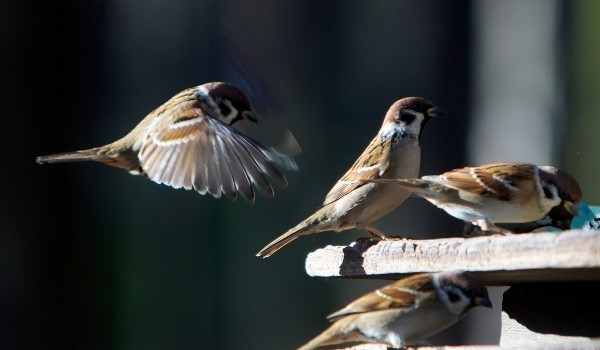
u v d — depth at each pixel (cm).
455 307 706
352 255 725
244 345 1467
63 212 1341
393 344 716
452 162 1509
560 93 1505
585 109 1509
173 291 1443
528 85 1509
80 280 1350
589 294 704
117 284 1391
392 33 1513
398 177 862
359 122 1494
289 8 1488
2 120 1282
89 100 1388
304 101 1474
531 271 605
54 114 1345
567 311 710
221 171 662
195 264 1459
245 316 1473
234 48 1337
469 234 857
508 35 1514
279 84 1423
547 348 591
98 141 1394
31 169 1306
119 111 1418
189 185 666
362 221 860
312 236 1492
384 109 1501
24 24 1304
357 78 1503
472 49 1519
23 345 1280
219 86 771
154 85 1449
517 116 1509
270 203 1474
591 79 1506
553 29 1504
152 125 741
